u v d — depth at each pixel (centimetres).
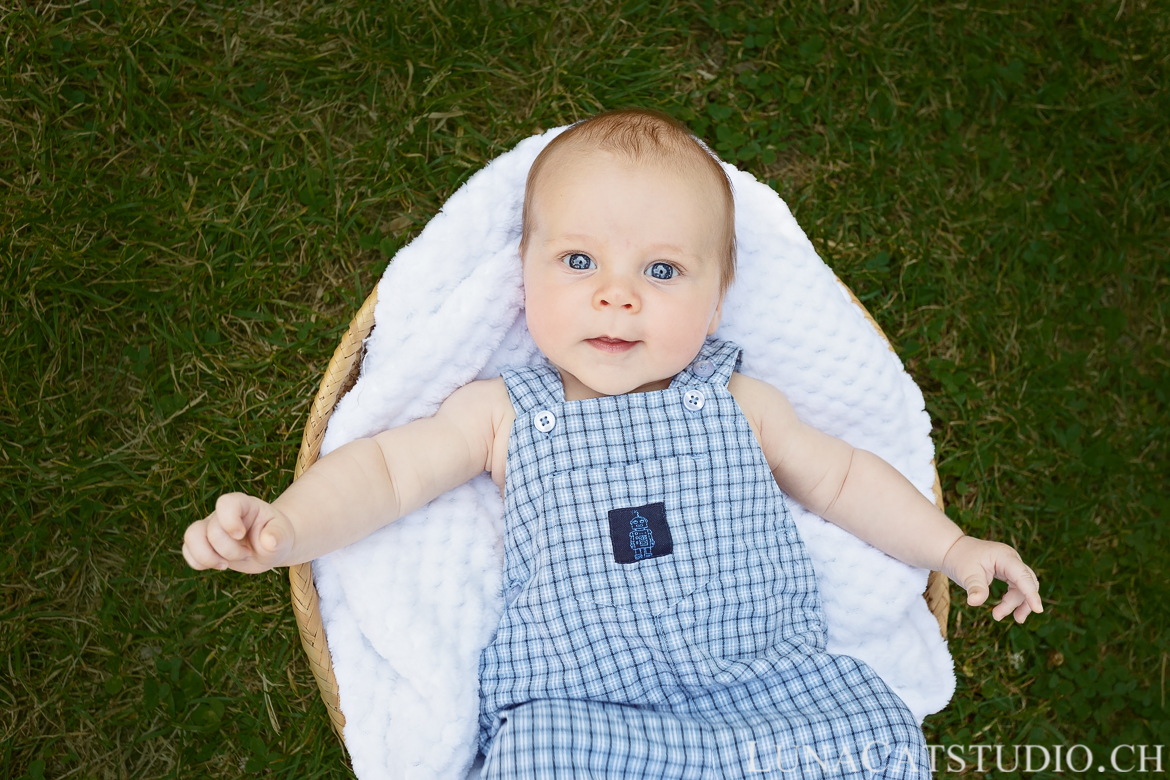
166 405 228
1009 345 259
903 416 202
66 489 219
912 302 256
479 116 248
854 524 187
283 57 243
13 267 224
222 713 216
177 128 238
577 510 163
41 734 211
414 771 162
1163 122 273
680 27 258
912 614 195
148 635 218
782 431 184
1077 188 270
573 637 158
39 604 216
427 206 243
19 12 232
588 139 170
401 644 168
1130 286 270
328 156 240
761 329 198
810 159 261
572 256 166
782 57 263
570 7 254
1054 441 257
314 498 154
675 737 146
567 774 141
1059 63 274
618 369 167
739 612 162
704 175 171
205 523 136
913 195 261
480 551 180
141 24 238
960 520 247
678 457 168
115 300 231
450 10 249
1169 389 263
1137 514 257
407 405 181
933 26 270
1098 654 247
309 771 215
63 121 235
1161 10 275
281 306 238
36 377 223
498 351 191
